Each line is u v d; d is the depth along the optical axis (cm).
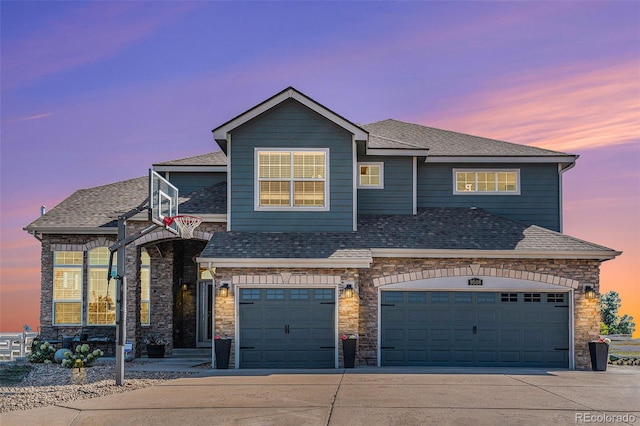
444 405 1233
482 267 2005
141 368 1894
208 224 2159
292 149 2116
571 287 1998
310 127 2125
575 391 1414
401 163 2362
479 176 2428
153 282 2409
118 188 2650
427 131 2773
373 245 2006
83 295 2297
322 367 1920
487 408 1206
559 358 1991
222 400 1296
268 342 1925
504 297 2008
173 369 1866
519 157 2378
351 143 2120
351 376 1658
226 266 1909
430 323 2003
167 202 1814
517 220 2403
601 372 1836
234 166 2112
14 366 1942
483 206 2409
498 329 1998
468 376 1670
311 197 2117
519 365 1988
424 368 1903
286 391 1402
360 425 1075
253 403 1261
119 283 1529
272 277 1931
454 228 2172
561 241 2061
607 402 1276
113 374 1738
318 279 1933
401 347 1991
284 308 1934
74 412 1191
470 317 2003
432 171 2433
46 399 1321
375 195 2345
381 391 1398
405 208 2341
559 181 2412
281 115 2127
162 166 2423
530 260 2006
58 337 2286
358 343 1975
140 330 2317
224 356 1877
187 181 2470
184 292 2562
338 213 2109
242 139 2120
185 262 2580
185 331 2536
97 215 2336
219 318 1920
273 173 2117
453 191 2420
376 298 1998
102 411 1197
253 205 2108
